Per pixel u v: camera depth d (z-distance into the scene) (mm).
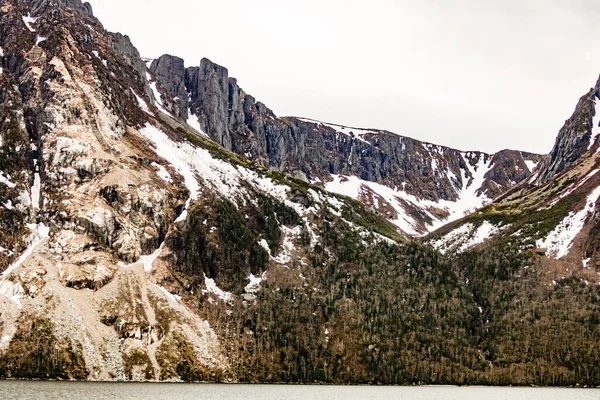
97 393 173875
